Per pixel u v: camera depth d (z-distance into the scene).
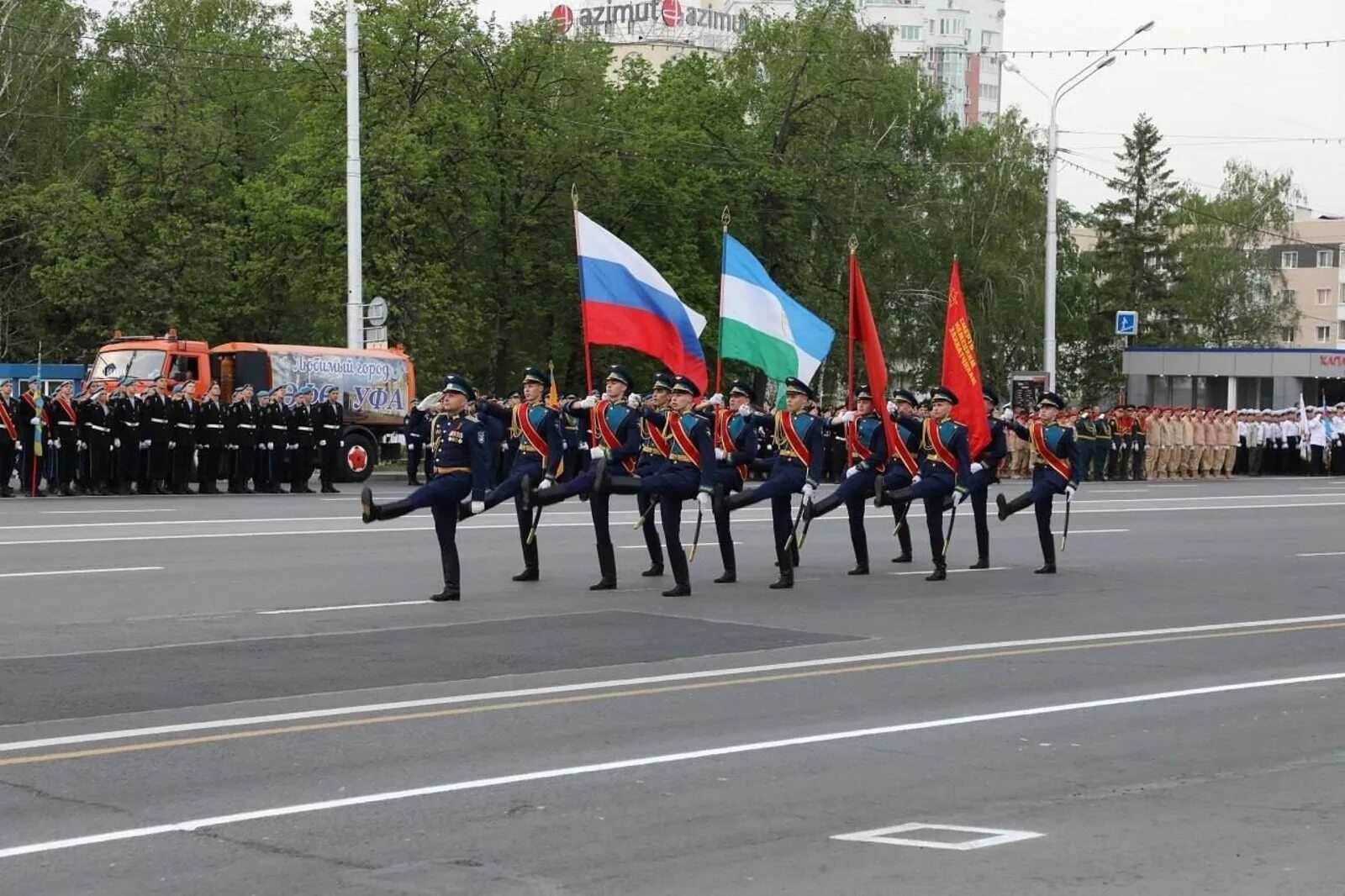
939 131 70.56
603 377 56.28
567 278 53.16
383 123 49.38
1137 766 9.20
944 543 19.33
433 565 19.42
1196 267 93.25
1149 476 49.66
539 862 7.10
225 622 14.61
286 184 51.81
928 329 68.44
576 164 52.69
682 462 17.20
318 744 9.55
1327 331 127.00
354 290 39.59
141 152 54.06
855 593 17.72
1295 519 30.80
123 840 7.45
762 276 20.78
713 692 11.44
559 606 16.12
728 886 6.75
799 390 18.02
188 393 31.88
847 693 11.48
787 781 8.73
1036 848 7.38
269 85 66.94
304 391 36.59
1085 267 83.44
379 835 7.55
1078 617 15.98
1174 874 6.96
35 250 58.72
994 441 20.73
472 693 11.23
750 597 17.25
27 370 50.03
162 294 52.03
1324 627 15.45
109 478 31.08
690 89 57.25
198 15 72.38
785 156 58.16
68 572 17.98
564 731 9.98
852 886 6.75
